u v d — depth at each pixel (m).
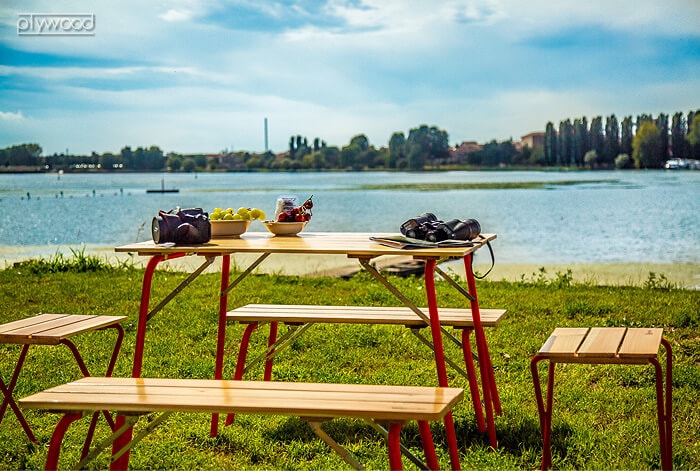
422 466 2.71
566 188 56.66
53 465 2.71
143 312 3.52
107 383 3.04
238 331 6.34
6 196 55.50
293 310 4.25
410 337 6.03
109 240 23.14
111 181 99.69
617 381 4.91
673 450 3.66
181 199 51.56
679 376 4.85
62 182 94.75
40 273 9.59
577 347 3.17
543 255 17.30
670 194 45.84
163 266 11.91
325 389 2.91
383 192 55.72
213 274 9.63
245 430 4.09
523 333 6.21
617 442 3.81
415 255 3.37
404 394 2.80
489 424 3.84
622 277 11.83
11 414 4.32
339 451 2.66
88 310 7.25
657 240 21.14
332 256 13.88
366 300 7.62
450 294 7.94
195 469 3.59
